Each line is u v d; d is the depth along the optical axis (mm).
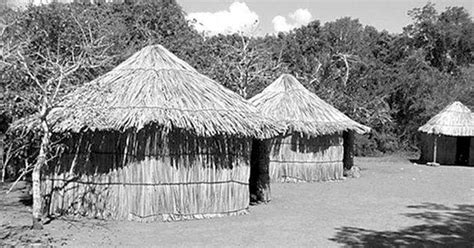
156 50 13516
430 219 12594
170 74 12898
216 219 12062
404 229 11398
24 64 11242
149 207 11539
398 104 38125
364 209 13930
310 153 20391
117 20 25281
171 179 11773
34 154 13766
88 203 12062
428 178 22094
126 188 11727
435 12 42969
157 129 11562
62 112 12047
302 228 11273
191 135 11961
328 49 39688
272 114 20062
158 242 9742
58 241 9703
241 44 29594
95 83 12633
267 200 14875
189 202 11992
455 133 28672
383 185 19359
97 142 12039
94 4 28859
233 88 25297
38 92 12719
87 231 10547
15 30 15359
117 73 13078
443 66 43125
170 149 11773
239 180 12828
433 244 10016
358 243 9984
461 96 36469
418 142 37438
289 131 20031
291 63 39500
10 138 14711
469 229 11469
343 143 22734
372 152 36438
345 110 32438
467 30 42094
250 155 14281
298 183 19766
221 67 25391
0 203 13977
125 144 11750
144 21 29094
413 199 15938
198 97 12531
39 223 10703
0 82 12148
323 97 31109
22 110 13008
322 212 13328
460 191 18016
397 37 43719
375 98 35969
